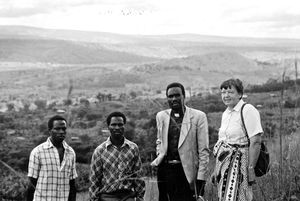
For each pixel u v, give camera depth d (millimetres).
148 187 5098
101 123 36531
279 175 4172
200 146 4801
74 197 5070
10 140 32438
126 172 4785
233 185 4066
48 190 4824
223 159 4195
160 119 4879
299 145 4219
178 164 4820
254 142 4047
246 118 4125
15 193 15820
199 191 4707
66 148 4977
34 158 4848
